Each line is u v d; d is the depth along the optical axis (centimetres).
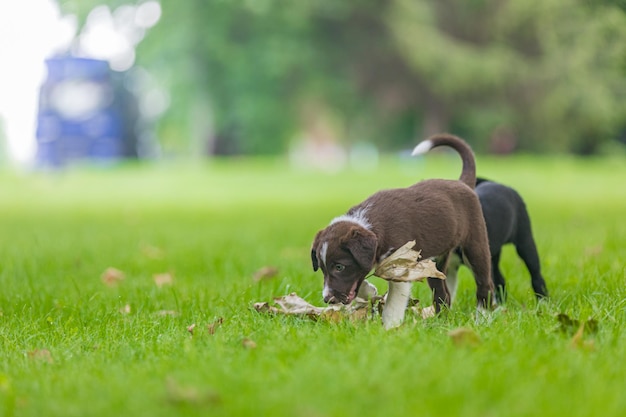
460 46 4078
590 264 736
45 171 3641
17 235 1239
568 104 3881
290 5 4169
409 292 528
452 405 323
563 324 462
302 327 495
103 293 692
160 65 4625
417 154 631
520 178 2306
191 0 4319
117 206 1827
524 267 751
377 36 4322
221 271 816
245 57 4300
